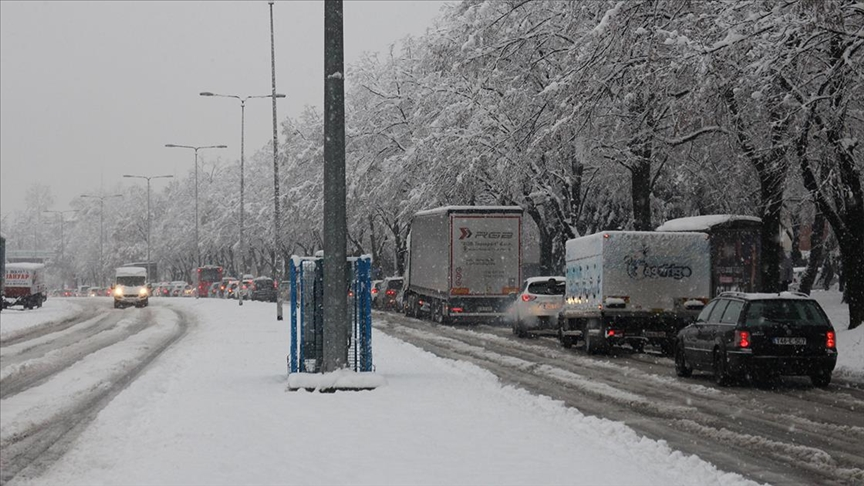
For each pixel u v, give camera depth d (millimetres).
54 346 30031
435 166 42625
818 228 37375
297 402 13594
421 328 37312
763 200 27031
